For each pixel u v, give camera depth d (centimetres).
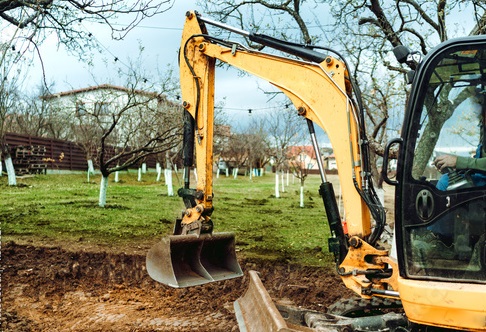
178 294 777
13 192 2000
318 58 521
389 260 470
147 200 1895
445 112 420
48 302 729
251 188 3062
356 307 550
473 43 409
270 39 551
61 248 934
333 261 935
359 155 488
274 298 758
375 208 480
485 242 404
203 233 584
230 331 616
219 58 579
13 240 999
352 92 518
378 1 930
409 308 410
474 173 412
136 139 2131
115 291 796
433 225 418
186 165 599
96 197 1942
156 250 565
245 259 916
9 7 808
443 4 866
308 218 1583
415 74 427
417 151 423
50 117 3045
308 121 523
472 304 385
